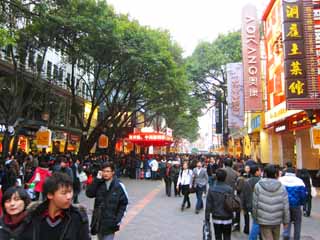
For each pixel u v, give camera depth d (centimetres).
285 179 820
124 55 2289
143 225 1105
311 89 1658
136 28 2383
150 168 3133
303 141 2262
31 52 2317
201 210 1430
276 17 2292
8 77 2380
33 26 2028
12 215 355
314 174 2233
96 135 2859
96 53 2288
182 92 2961
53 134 3266
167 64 2464
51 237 317
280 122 2261
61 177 327
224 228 681
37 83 2252
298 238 806
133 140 3597
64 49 2444
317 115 1706
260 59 2602
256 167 884
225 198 681
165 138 3581
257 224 714
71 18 1972
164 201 1717
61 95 3219
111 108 2877
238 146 4759
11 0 1664
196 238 945
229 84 3412
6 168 1301
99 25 2039
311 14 1692
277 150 2695
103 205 576
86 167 2150
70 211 327
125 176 3403
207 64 4244
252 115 3238
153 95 2961
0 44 1199
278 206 650
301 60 1677
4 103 2288
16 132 2189
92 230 581
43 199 331
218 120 6081
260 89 2583
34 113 2955
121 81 2727
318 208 1489
